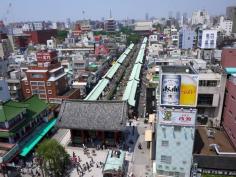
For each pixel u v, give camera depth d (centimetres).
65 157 5806
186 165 5222
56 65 9656
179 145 5078
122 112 6731
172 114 4875
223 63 8744
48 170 5572
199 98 6612
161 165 5366
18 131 6334
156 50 15725
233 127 5881
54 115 8444
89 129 6581
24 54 16875
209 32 15200
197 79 4722
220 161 5056
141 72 14525
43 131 7244
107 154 6394
